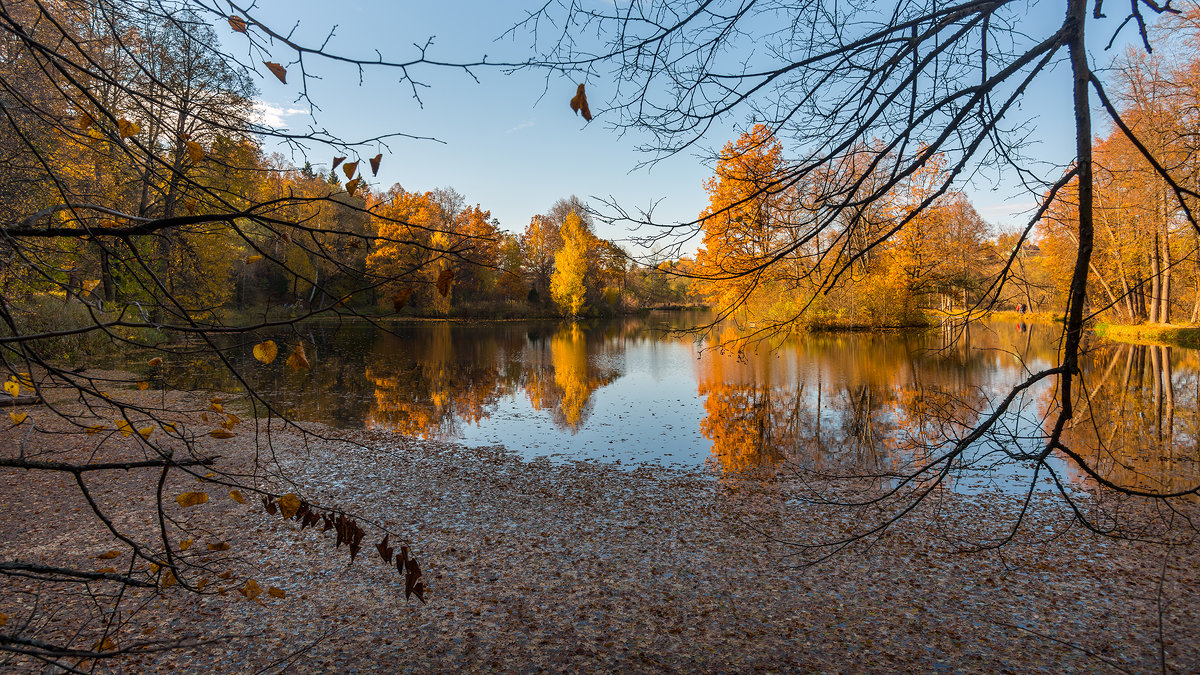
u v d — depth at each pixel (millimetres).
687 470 9000
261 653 4371
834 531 6613
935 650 4480
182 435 1708
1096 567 5668
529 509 7324
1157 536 6305
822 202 2793
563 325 46469
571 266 48531
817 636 4664
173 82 1693
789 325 3107
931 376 17547
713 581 5496
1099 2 2246
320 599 5113
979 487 8016
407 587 1634
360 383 17484
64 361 13789
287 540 6211
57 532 6309
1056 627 4746
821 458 9617
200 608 4891
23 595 4875
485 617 4898
